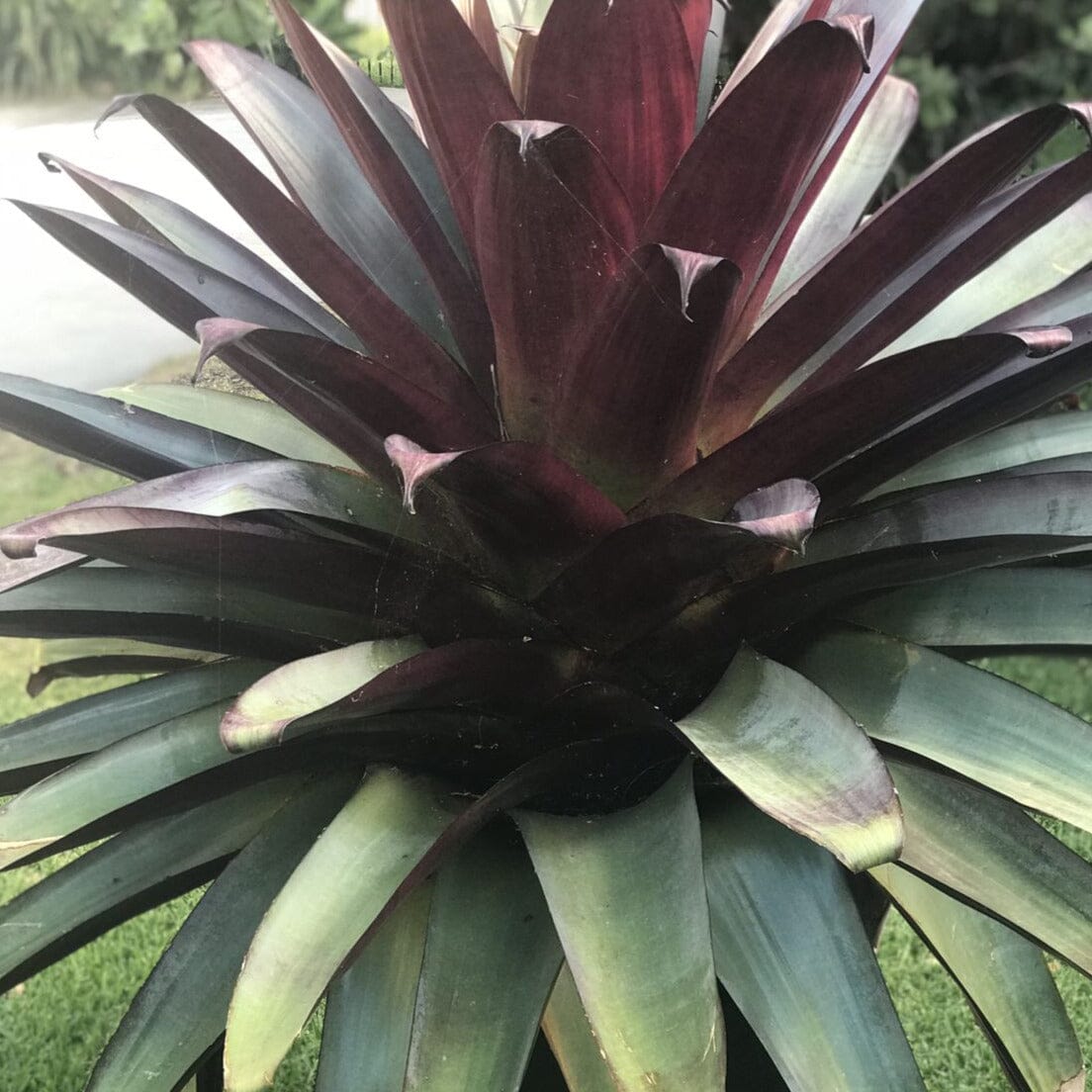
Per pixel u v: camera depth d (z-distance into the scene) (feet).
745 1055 3.60
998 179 3.03
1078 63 10.64
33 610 3.52
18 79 13.28
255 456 3.87
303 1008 2.79
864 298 3.22
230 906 3.33
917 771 3.25
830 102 2.84
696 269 2.56
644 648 3.38
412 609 3.39
